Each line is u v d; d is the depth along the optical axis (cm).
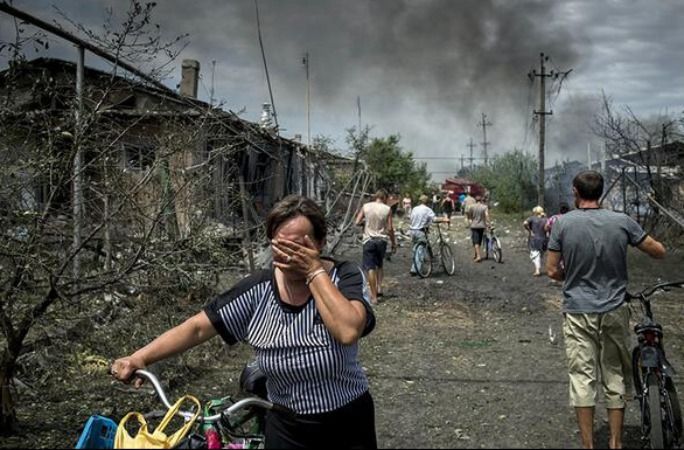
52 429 481
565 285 466
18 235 460
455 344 819
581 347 453
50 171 468
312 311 281
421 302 1119
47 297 462
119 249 546
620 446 445
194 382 630
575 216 462
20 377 548
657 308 1077
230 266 743
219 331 297
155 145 578
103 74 558
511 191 4738
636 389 480
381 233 1134
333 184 2152
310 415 282
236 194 805
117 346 589
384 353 770
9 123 479
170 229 597
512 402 582
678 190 2006
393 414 551
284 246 270
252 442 311
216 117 679
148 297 604
